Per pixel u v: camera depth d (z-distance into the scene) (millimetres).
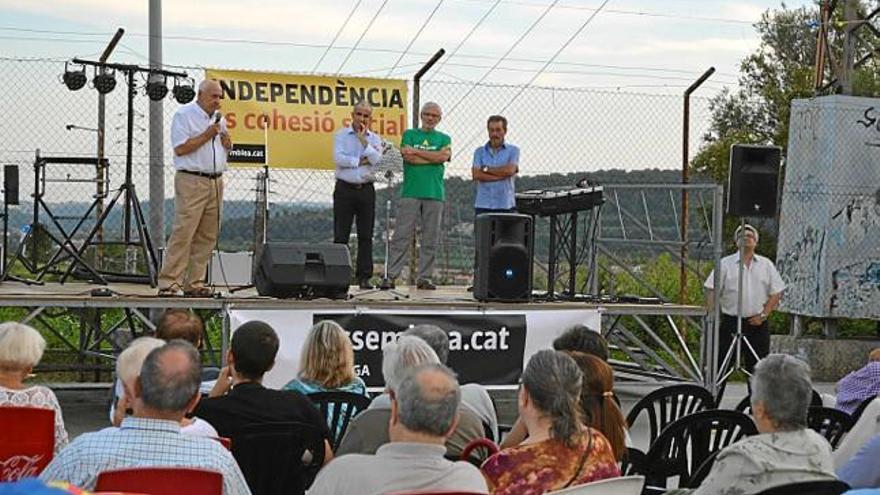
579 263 12352
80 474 3645
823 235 13742
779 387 4215
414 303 9523
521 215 9938
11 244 11055
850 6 14711
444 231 11664
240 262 11164
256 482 4895
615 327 11898
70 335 12820
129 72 9797
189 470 3557
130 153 9797
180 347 3789
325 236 11523
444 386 3545
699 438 5754
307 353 5867
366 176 10289
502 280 9820
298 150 11445
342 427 5727
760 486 4184
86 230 11188
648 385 10938
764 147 10586
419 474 3520
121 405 4586
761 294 10992
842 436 6031
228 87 11227
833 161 13695
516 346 9867
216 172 9156
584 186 10641
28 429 4652
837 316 13773
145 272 11898
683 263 11336
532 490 3938
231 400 4945
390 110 11648
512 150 10727
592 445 4039
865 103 13750
